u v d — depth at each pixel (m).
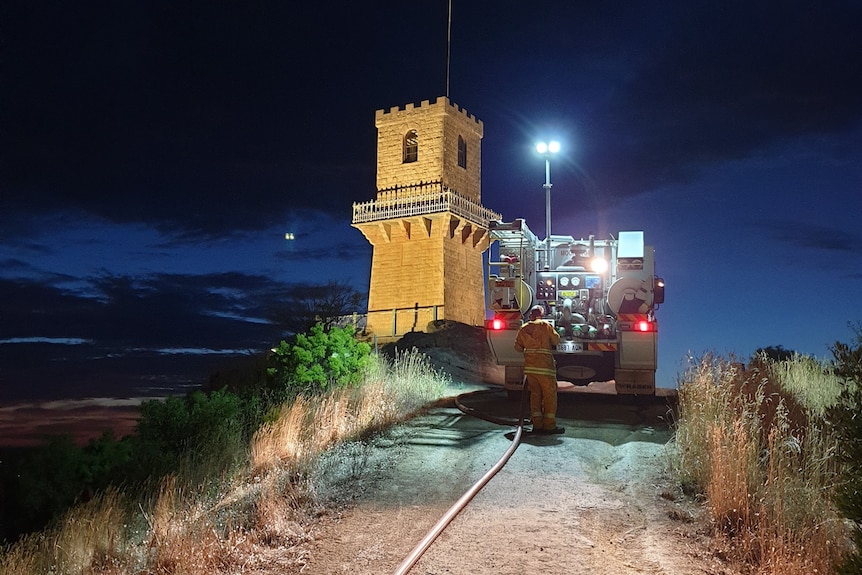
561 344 15.12
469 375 23.98
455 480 9.34
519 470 9.74
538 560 6.75
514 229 15.27
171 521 7.67
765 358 15.77
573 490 8.90
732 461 8.13
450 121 43.69
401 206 43.00
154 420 11.95
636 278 14.71
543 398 12.09
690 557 6.90
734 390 11.09
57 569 7.28
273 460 10.03
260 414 13.04
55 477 10.25
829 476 7.77
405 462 10.22
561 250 16.00
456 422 13.16
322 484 9.02
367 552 7.09
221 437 11.45
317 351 15.62
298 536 7.57
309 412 12.43
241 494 8.69
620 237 14.80
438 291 41.69
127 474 10.62
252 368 21.34
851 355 5.54
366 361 16.12
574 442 11.44
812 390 13.64
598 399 16.55
